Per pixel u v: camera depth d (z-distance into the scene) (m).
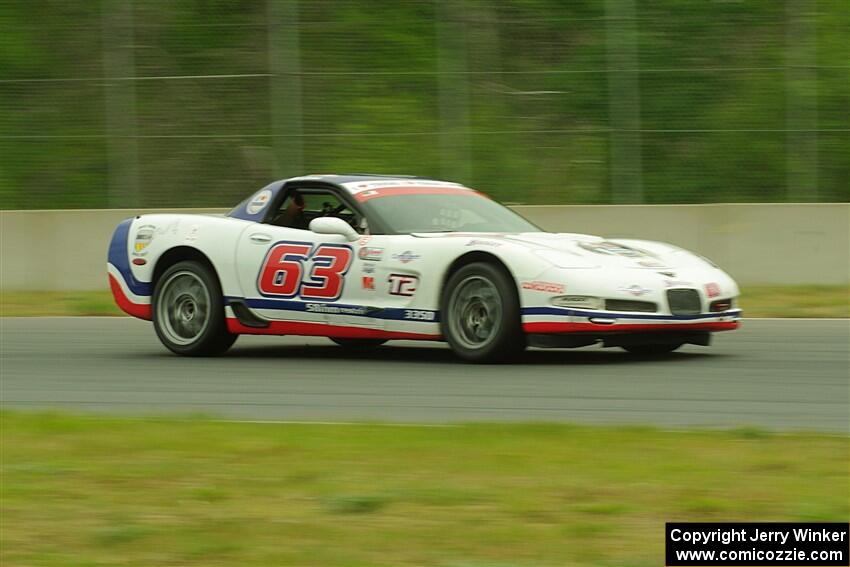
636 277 26.14
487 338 26.66
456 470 15.77
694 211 48.81
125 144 55.78
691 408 21.22
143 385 25.70
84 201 55.66
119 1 56.09
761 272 48.00
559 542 12.52
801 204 47.72
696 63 55.59
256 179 55.03
